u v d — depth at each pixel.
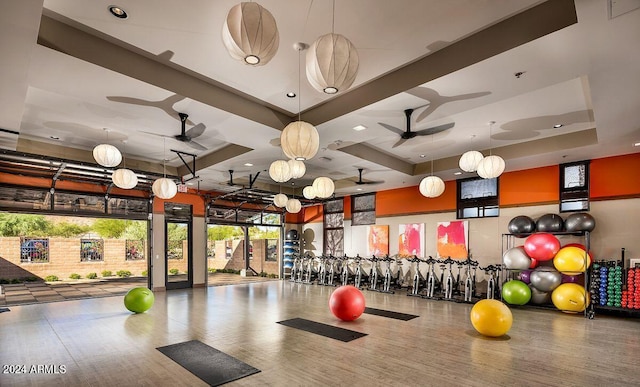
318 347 4.49
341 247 12.14
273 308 7.02
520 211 8.09
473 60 3.41
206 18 3.15
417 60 3.93
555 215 7.22
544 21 2.92
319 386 3.34
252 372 3.67
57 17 3.11
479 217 8.80
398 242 10.52
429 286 8.42
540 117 5.45
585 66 3.38
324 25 3.29
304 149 3.59
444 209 9.50
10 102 4.02
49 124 5.60
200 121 5.05
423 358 4.09
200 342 4.71
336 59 2.45
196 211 10.48
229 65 4.01
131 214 9.12
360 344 4.62
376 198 11.25
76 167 6.99
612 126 5.09
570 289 6.37
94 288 10.23
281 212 12.84
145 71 3.80
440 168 8.30
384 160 7.86
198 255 10.40
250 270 14.16
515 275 7.98
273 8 3.04
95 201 8.56
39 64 3.36
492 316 4.86
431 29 3.35
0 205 7.23
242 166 7.96
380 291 9.37
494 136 6.48
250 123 5.05
